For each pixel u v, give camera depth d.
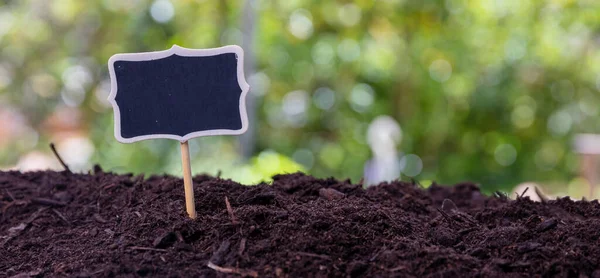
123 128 0.60
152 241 0.59
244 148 1.93
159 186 0.67
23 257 0.61
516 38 2.04
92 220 0.65
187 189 0.60
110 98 0.60
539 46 2.03
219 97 0.60
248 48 1.93
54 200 0.68
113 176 0.72
